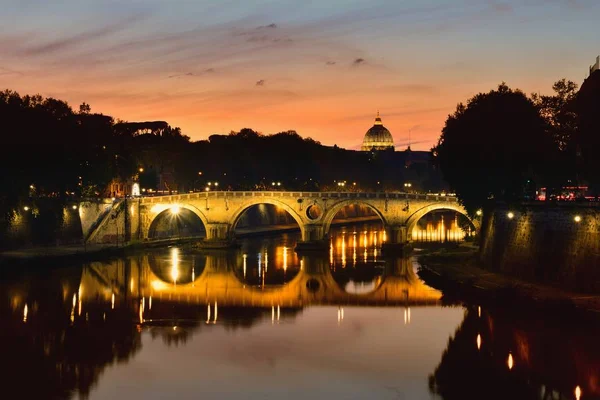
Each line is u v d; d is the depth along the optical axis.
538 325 95.31
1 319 105.50
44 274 144.00
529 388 74.31
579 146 128.12
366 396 73.75
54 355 88.25
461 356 84.94
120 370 82.69
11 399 74.25
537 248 114.69
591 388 74.06
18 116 158.38
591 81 115.88
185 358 86.75
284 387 76.62
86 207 186.12
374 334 96.06
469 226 190.25
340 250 197.00
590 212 101.00
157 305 116.38
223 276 147.50
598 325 92.38
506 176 144.25
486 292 112.81
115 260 168.38
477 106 147.88
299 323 103.50
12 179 154.12
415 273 148.75
